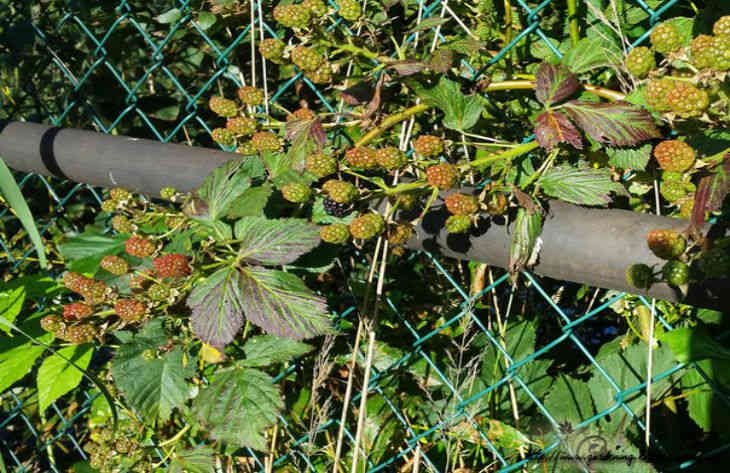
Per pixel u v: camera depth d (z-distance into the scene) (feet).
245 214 5.01
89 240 6.95
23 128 7.15
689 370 5.69
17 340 6.75
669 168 3.78
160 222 6.30
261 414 5.34
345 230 4.75
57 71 9.76
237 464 7.27
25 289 7.13
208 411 5.40
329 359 6.64
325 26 5.89
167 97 8.79
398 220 5.02
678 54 3.81
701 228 3.81
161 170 6.13
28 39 9.50
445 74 5.01
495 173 4.95
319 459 6.89
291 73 7.23
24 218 5.59
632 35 5.38
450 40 5.30
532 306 7.18
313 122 5.09
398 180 5.36
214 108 5.60
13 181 5.53
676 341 4.68
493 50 6.01
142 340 5.71
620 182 4.62
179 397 5.63
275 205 5.43
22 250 10.04
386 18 5.62
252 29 6.29
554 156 4.54
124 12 8.41
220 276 4.96
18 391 8.98
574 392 6.11
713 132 4.06
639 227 4.07
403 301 7.27
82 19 8.66
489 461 6.51
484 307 6.54
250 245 5.04
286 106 7.68
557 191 4.42
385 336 7.19
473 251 4.81
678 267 3.67
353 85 5.26
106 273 6.40
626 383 5.94
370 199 4.94
